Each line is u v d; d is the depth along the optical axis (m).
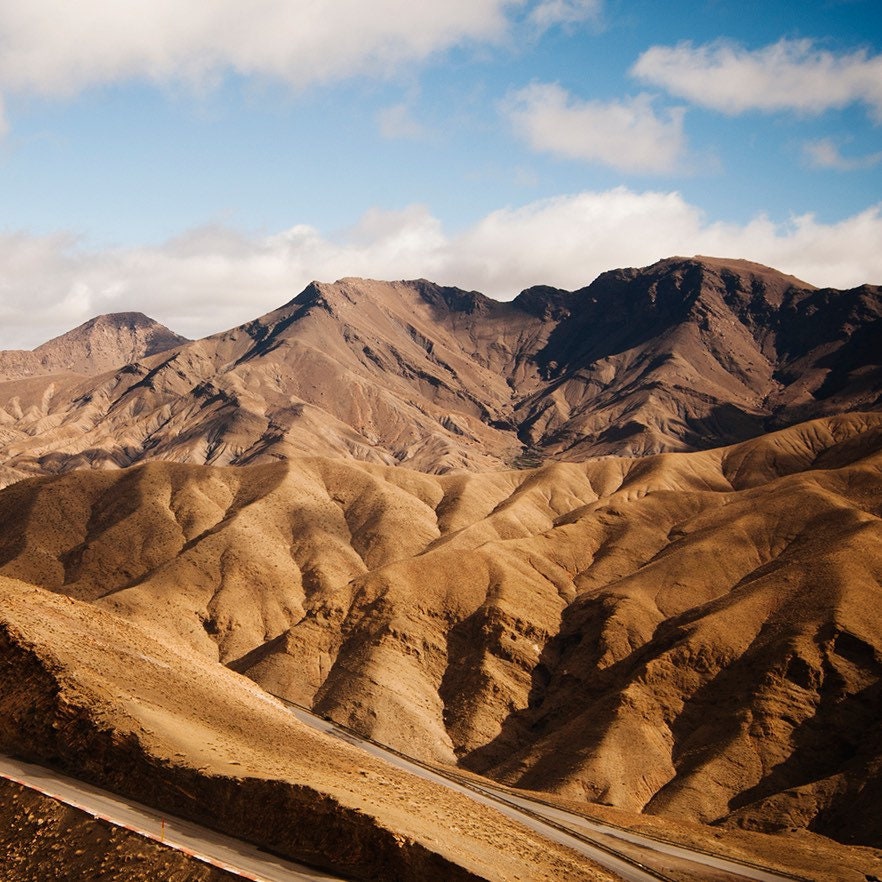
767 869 98.69
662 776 139.75
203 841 58.78
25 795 60.28
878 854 108.75
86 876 54.94
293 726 86.31
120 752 64.62
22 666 69.69
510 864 64.75
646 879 87.06
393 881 58.19
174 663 86.69
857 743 137.38
